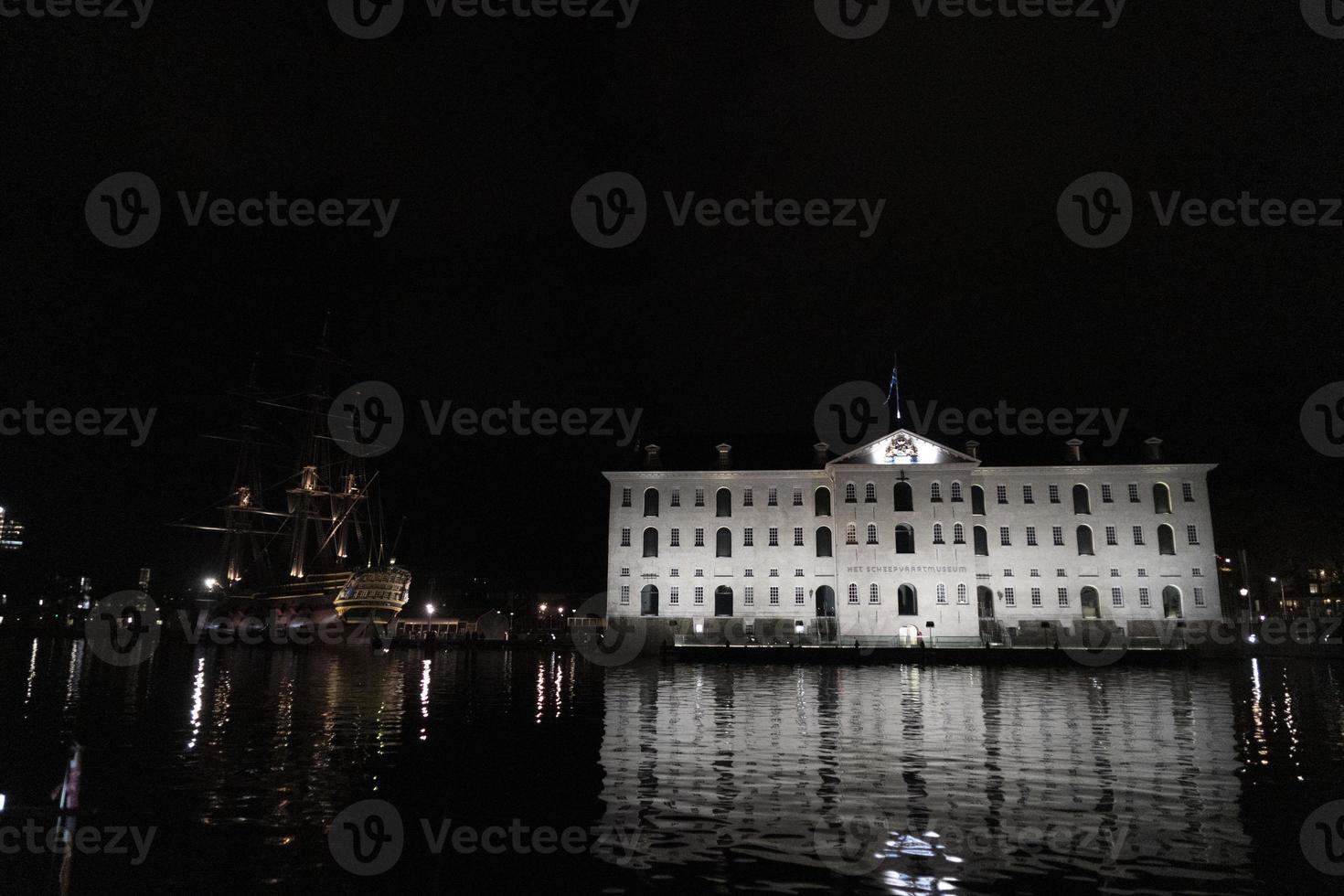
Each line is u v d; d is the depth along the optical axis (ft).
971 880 49.65
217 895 47.50
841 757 84.02
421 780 73.56
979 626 273.33
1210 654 245.86
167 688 153.28
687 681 178.40
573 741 93.86
